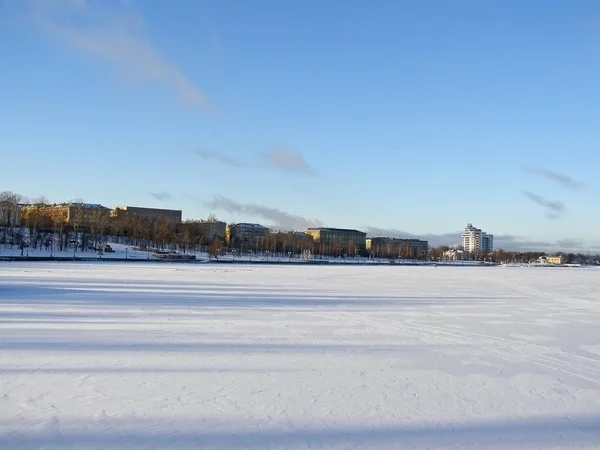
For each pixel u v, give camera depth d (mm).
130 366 15609
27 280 49344
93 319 24469
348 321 26297
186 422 11117
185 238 168000
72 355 16766
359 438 10523
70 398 12500
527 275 100312
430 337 22156
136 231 166875
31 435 10227
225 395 13055
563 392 14062
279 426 11055
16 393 12781
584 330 24750
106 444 9875
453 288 54594
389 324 25609
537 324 26734
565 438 10797
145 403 12281
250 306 32000
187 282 52562
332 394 13398
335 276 77188
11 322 23016
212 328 22844
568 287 60469
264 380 14547
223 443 10070
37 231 143875
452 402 13023
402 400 13078
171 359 16672
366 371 15906
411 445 10234
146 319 25000
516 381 15133
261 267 113688
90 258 117438
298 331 22734
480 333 23469
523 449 10188
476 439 10633
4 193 161750
